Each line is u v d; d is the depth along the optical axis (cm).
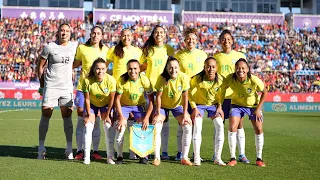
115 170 623
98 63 697
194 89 729
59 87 759
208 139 1110
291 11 4631
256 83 702
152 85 763
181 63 800
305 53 3722
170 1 4250
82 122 763
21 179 545
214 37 3816
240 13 4053
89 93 712
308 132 1334
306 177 584
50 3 4081
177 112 738
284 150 884
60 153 822
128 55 804
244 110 723
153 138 700
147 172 610
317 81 3309
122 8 4188
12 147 882
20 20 3769
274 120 1959
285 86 3272
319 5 4462
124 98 729
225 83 729
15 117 1897
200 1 4322
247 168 657
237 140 750
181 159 721
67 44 773
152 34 811
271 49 3741
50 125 1491
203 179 562
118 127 695
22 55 3325
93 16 3909
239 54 801
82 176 571
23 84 2902
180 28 3869
